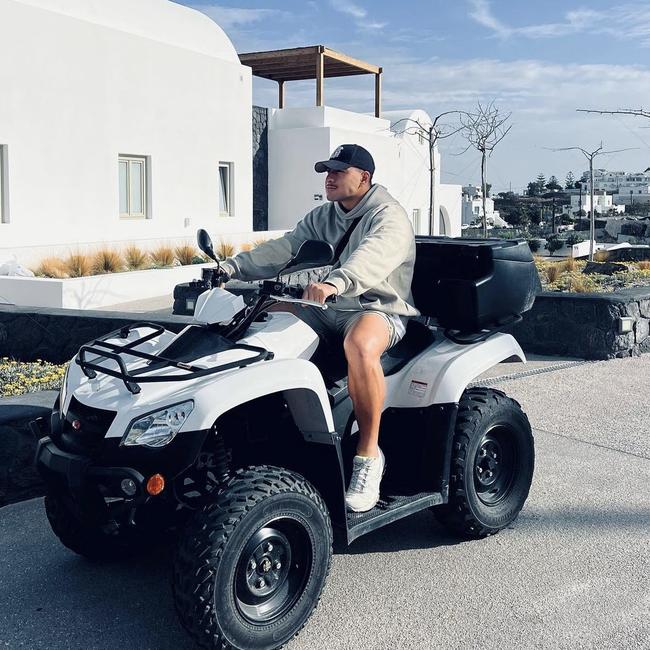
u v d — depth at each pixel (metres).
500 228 56.34
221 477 3.48
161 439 3.03
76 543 3.89
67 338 7.49
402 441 4.03
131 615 3.53
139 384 3.28
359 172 3.92
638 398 7.12
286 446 3.65
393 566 3.97
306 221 4.25
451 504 4.09
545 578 3.84
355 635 3.36
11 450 4.68
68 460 3.20
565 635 3.34
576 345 8.81
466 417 4.09
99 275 13.46
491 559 4.05
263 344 3.50
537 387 7.52
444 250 4.23
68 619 3.50
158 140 17.70
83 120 15.66
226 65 19.72
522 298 4.30
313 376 3.37
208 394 3.08
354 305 3.79
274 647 3.16
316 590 3.30
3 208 14.30
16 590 3.75
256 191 23.47
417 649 3.25
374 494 3.64
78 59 15.46
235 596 3.05
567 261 16.55
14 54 14.12
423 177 28.12
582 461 5.52
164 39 18.02
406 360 4.05
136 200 17.52
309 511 3.24
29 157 14.59
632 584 3.78
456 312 4.14
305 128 23.08
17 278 12.33
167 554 4.13
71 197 15.51
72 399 3.39
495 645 3.27
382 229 3.79
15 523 4.47
